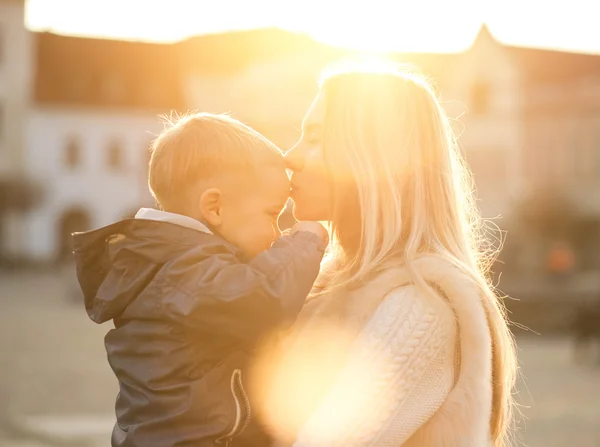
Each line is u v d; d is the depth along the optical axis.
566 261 37.75
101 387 16.05
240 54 60.97
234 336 2.40
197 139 2.60
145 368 2.45
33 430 11.56
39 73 64.81
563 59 57.16
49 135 64.31
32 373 17.80
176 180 2.61
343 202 2.60
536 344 24.97
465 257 2.57
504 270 43.31
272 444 2.50
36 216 63.25
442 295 2.43
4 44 63.47
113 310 2.52
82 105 64.69
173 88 65.94
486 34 55.84
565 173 53.25
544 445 11.17
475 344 2.41
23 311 33.38
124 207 65.56
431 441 2.38
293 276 2.44
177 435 2.40
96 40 66.69
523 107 55.09
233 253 2.51
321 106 2.65
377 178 2.52
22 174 62.19
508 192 54.94
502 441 2.62
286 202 2.67
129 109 65.38
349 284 2.49
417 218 2.52
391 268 2.46
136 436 2.43
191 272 2.42
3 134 63.38
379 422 2.29
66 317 31.38
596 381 17.78
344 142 2.56
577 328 21.45
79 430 11.71
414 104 2.61
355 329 2.43
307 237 2.54
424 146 2.59
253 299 2.38
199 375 2.43
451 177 2.62
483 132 55.75
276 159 2.65
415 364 2.33
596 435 11.91
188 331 2.42
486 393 2.42
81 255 2.57
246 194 2.60
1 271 59.22
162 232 2.49
